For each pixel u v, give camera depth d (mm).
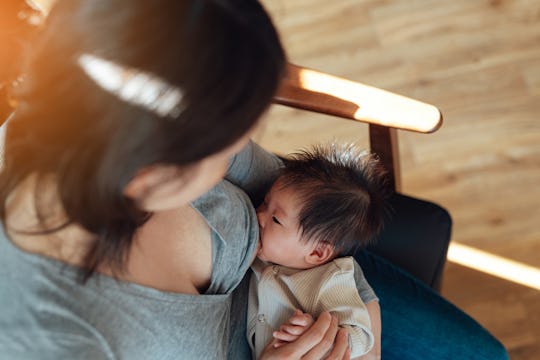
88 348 511
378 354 892
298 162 910
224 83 388
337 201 862
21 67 732
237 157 826
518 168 1518
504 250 1440
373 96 895
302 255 891
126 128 394
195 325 642
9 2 741
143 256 588
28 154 455
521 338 1348
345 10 1800
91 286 517
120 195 430
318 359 771
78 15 388
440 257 1046
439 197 1522
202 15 380
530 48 1644
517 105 1584
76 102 397
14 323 505
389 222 1065
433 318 979
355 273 924
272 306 874
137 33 376
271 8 1855
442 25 1716
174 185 462
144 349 569
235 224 742
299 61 1754
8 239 502
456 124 1590
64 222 500
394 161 1029
